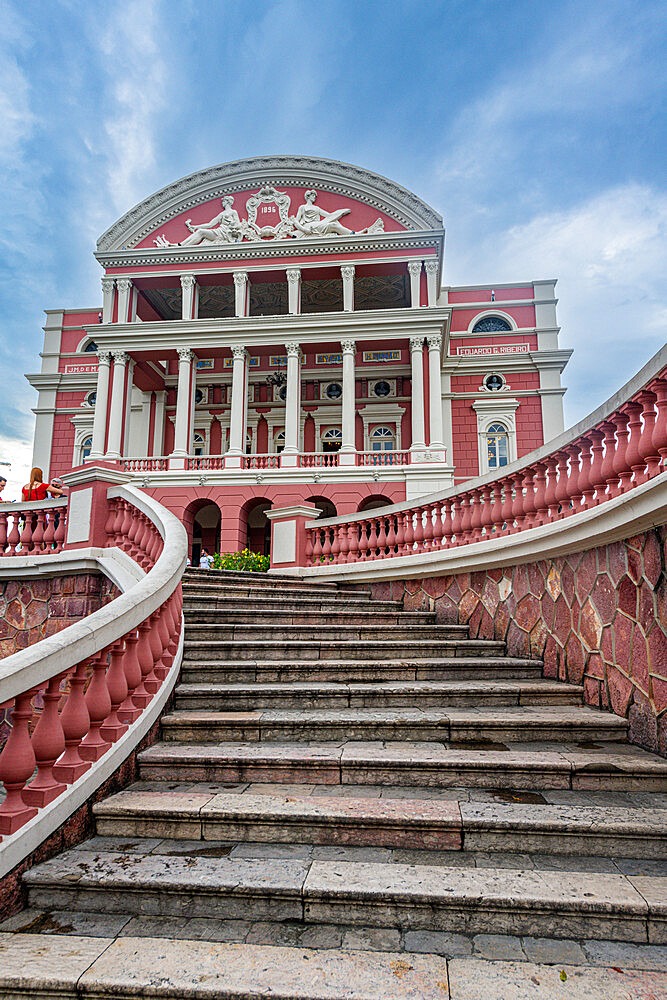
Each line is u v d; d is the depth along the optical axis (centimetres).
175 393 2767
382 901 269
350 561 953
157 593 431
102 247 2516
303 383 2697
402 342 2389
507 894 265
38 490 1032
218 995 225
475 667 560
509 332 2725
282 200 2483
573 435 511
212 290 2645
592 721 432
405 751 400
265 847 321
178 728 438
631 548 436
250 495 2164
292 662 549
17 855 288
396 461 2197
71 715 340
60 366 2916
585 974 233
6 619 839
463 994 221
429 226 2392
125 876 287
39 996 232
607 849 307
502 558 630
